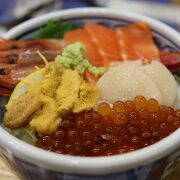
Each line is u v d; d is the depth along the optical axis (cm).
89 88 25
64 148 22
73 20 32
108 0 47
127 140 23
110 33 31
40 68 27
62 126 23
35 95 24
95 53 29
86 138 23
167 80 26
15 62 28
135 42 30
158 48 31
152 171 21
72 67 27
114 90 26
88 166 19
